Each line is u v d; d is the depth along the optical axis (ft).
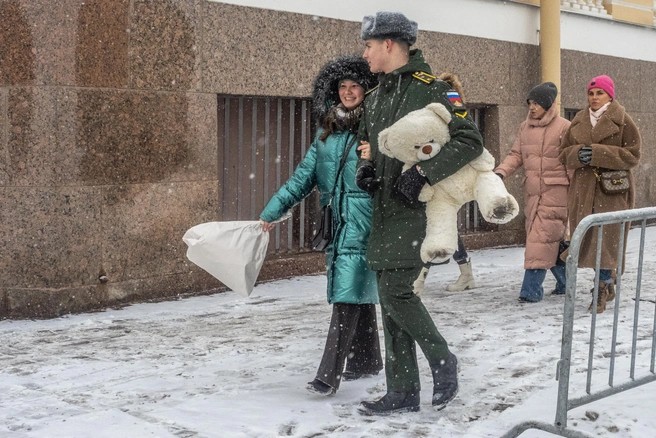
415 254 13.70
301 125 31.71
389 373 14.35
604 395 13.51
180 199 26.63
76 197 23.90
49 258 23.67
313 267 31.14
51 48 23.35
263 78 29.01
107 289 24.73
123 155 24.98
